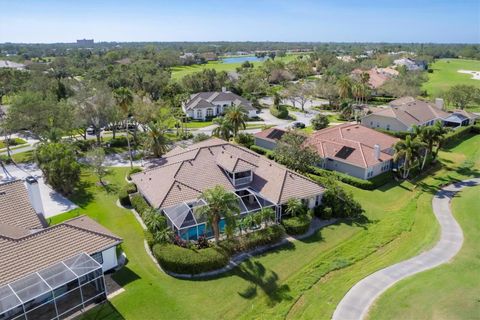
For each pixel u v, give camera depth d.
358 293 27.72
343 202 41.16
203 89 129.25
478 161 60.81
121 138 71.19
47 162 47.41
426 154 55.12
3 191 32.84
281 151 49.38
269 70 162.25
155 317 25.06
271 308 26.17
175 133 81.25
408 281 29.02
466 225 38.81
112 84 124.62
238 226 34.34
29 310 23.11
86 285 27.28
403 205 44.88
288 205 37.81
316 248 34.22
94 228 31.02
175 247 31.69
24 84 102.75
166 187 38.78
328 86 112.25
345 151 54.62
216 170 42.34
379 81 133.50
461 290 27.61
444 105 97.69
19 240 26.95
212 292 27.78
